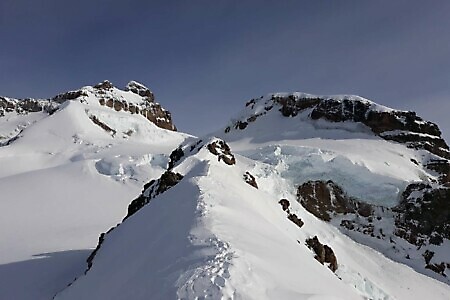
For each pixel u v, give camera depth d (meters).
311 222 43.16
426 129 61.59
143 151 85.81
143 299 14.46
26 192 66.88
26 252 40.38
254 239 18.80
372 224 46.31
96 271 23.80
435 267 41.19
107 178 74.88
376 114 64.44
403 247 43.78
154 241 19.92
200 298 12.62
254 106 82.12
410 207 46.44
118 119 115.69
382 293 34.66
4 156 89.25
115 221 54.59
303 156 51.12
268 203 35.69
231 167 41.44
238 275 13.59
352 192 49.09
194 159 37.62
